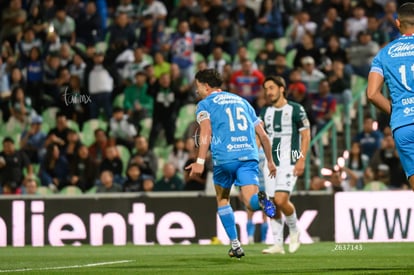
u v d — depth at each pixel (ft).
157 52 209.67
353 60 207.92
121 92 207.21
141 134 196.13
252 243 155.22
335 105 192.54
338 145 195.52
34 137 192.85
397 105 76.33
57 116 184.85
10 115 208.33
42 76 209.05
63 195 158.71
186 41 210.79
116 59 209.87
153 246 150.00
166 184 172.55
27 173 181.37
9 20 229.86
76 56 203.31
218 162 94.38
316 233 156.46
